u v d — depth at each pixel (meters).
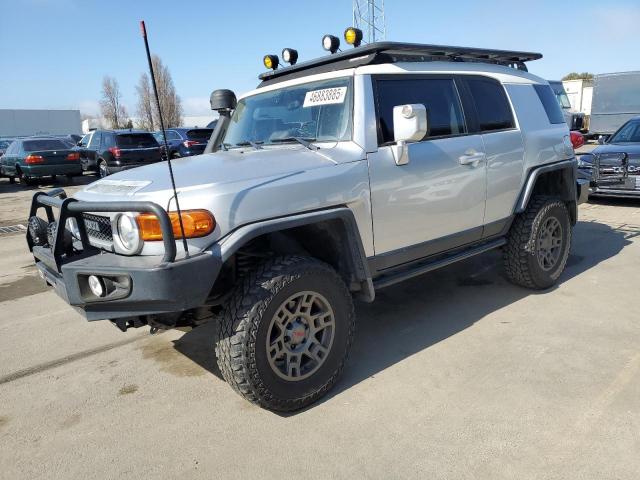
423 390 3.16
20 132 54.94
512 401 2.97
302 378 2.98
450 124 3.95
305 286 2.93
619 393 2.99
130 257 2.71
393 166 3.43
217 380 3.48
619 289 4.72
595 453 2.49
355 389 3.23
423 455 2.56
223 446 2.73
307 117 3.65
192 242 2.62
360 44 3.68
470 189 4.00
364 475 2.45
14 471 2.63
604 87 19.98
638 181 8.06
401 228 3.55
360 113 3.36
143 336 4.29
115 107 52.03
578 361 3.40
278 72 4.21
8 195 14.95
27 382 3.59
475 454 2.54
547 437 2.63
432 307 4.54
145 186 2.86
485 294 4.79
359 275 3.25
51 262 3.03
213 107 4.50
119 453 2.73
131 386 3.45
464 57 4.39
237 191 2.74
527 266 4.55
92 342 4.23
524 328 3.97
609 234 6.83
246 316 2.74
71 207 2.80
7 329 4.59
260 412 3.04
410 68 3.77
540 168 4.63
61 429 2.99
